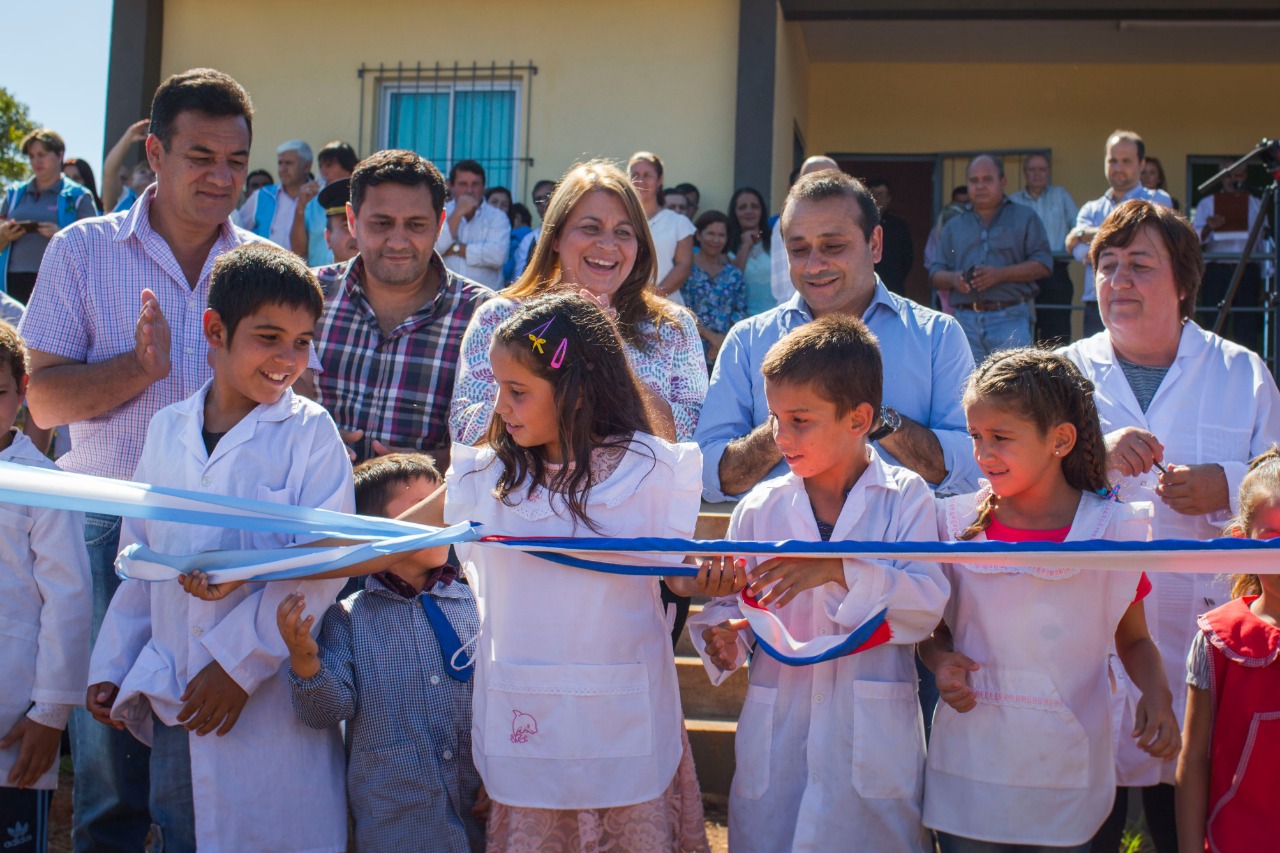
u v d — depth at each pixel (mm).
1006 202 7938
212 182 3430
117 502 2615
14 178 26594
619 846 2580
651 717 2609
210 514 2662
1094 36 10570
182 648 2834
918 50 11125
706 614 2846
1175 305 3426
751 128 9016
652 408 3018
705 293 7938
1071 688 2643
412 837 2961
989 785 2619
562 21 9375
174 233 3521
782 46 9562
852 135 11602
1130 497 3307
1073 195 11328
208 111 3408
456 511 2713
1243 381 3418
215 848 2734
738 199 8367
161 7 9773
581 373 2613
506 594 2625
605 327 2713
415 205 3674
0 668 3002
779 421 2738
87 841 3236
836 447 2730
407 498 3223
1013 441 2643
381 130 9617
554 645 2582
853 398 2693
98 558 3295
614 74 9297
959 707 2641
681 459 2680
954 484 3236
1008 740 2617
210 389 3053
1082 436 2711
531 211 9391
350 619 3090
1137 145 7801
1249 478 2803
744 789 2764
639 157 7809
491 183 9477
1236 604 2822
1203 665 2816
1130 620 2869
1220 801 2746
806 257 3393
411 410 3738
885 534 2781
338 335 3801
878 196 9281
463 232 8195
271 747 2828
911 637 2664
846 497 2838
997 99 11430
